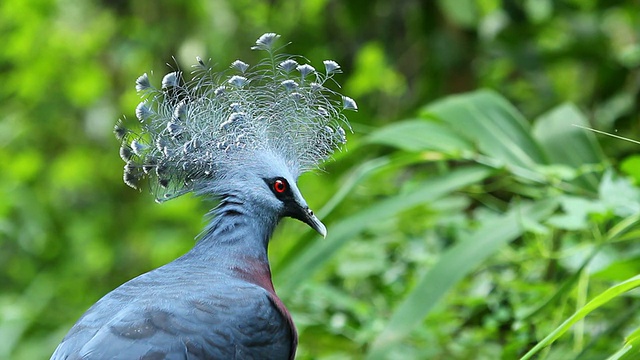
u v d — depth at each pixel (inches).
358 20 588.4
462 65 568.7
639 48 513.0
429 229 443.2
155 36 625.9
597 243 328.5
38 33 668.1
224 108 297.3
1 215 623.5
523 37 569.6
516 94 604.7
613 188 335.3
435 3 567.2
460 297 394.3
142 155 293.7
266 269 296.0
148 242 692.7
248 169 296.7
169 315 256.7
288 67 305.0
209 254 288.5
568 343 360.2
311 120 306.5
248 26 618.8
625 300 375.6
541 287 366.9
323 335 393.7
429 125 388.2
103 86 681.6
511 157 376.2
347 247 444.8
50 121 710.5
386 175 509.7
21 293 692.1
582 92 628.4
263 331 269.7
